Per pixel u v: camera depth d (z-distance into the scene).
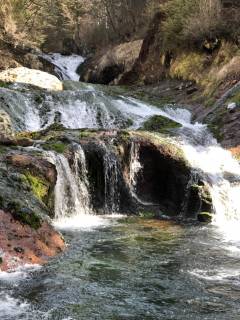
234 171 12.68
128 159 12.36
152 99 19.19
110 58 28.42
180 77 20.42
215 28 19.44
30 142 11.66
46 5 32.97
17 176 9.26
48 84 18.70
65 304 6.03
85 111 16.09
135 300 6.23
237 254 8.27
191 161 12.59
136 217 11.41
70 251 8.05
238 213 11.52
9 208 7.98
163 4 25.27
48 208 9.73
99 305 6.05
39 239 7.82
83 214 11.39
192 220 11.20
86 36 38.19
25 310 5.81
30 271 7.00
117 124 15.95
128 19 32.72
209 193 11.58
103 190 11.90
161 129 14.87
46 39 36.22
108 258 7.80
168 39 21.91
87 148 11.82
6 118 12.24
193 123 16.44
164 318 5.76
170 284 6.79
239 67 17.19
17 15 27.52
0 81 16.94
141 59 23.69
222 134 14.55
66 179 11.09
